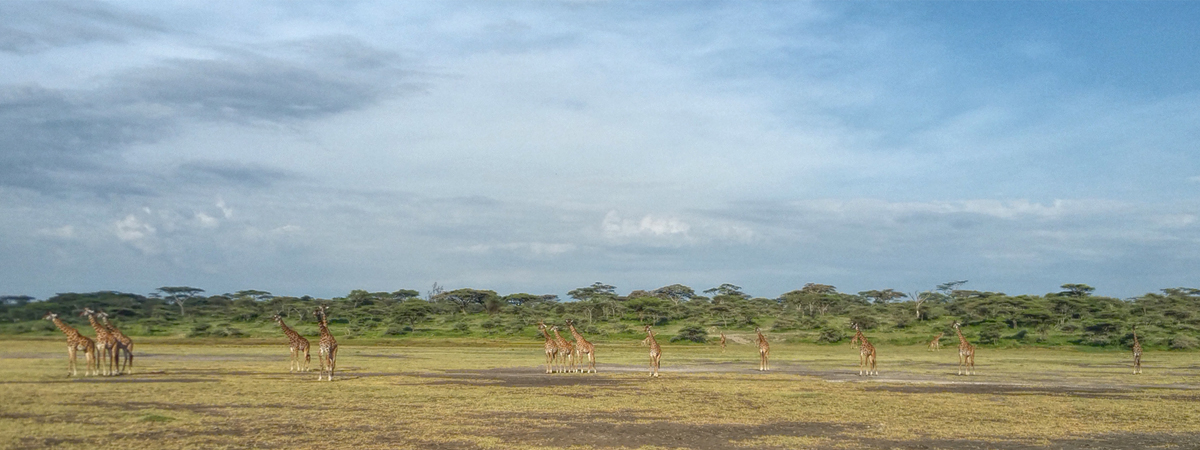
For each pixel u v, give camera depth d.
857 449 23.50
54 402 29.83
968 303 141.50
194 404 30.22
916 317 141.88
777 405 33.28
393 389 37.53
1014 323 126.94
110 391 33.81
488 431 25.28
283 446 22.06
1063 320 129.50
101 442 21.94
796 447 23.66
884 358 79.38
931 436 25.80
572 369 53.84
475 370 53.47
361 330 135.75
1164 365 71.06
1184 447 24.66
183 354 66.12
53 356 51.66
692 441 24.33
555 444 23.31
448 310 160.62
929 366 65.62
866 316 136.00
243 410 28.77
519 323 141.62
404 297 179.25
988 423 28.73
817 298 163.62
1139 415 31.70
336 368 52.59
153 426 24.72
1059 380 50.56
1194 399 38.62
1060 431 27.12
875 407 32.97
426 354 77.50
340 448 21.92
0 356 50.09
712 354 87.75
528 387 40.25
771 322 144.12
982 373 56.41
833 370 58.91
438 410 29.95
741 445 23.80
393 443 22.84
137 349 71.38
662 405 32.78
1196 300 146.38
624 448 23.02
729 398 35.88
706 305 162.62
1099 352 104.62
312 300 147.00
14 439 22.06
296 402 31.50
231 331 101.19
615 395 36.62
